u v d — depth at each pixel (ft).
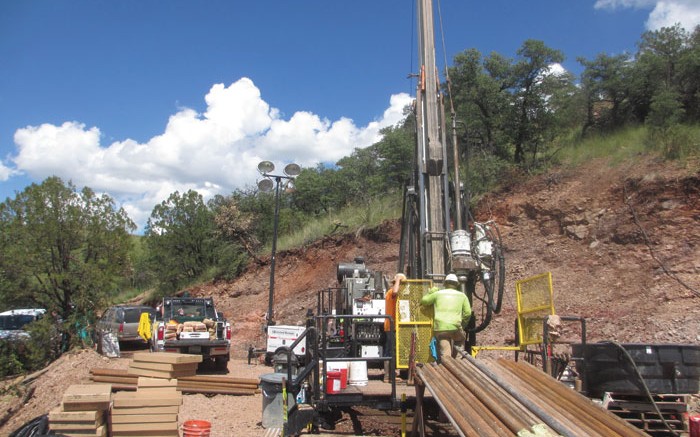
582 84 76.74
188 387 42.06
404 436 28.07
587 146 69.56
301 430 29.78
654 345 26.23
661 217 52.80
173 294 107.65
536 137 75.41
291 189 66.13
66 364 56.29
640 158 60.23
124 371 41.27
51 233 74.08
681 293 45.78
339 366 30.12
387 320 30.22
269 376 33.47
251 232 107.76
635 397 26.32
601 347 26.63
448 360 26.73
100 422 26.37
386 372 36.76
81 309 76.02
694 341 40.37
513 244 63.16
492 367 27.40
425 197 36.19
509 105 76.38
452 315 30.09
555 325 28.58
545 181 66.80
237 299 94.27
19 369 71.82
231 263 100.68
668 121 61.11
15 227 74.38
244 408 37.86
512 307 55.52
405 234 40.42
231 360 66.23
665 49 70.79
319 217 107.96
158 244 110.22
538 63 75.77
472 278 35.99
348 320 36.22
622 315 46.88
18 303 75.61
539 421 17.54
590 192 61.11
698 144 56.44
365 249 82.02
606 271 52.95
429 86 37.52
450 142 42.65
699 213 50.98
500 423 18.20
